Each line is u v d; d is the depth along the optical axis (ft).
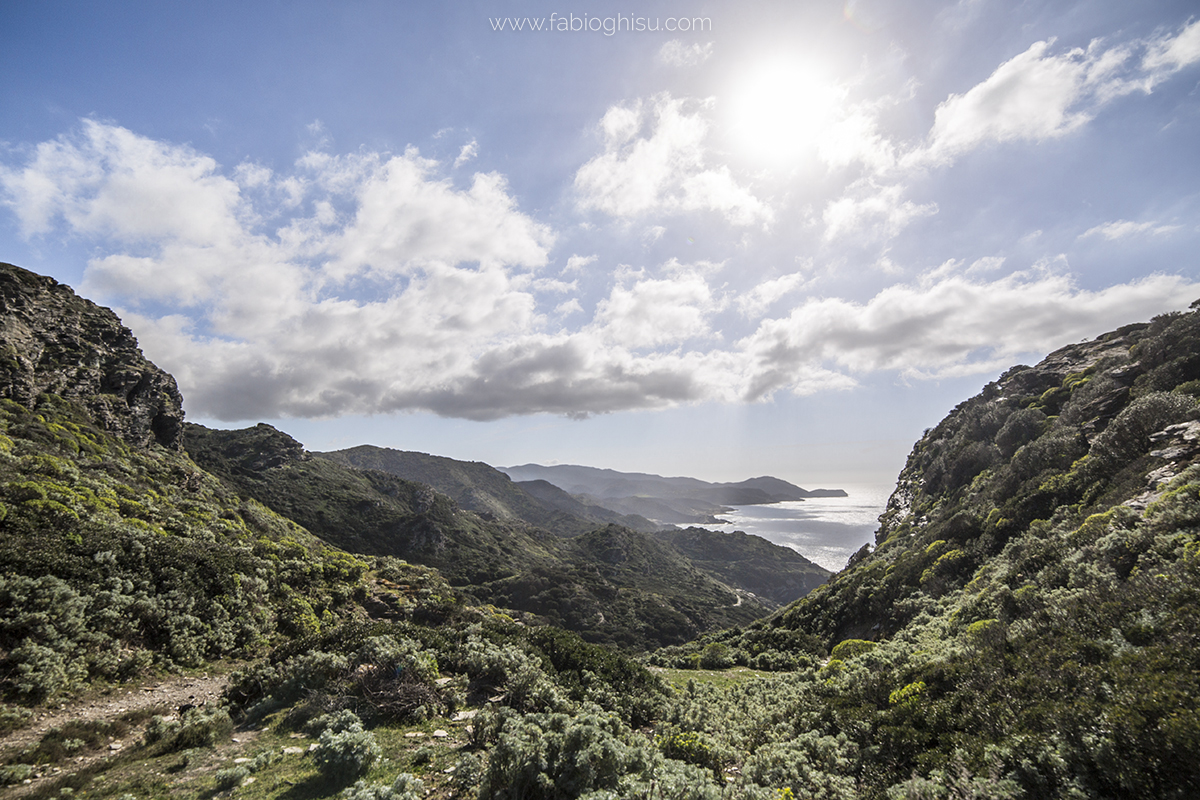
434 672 34.45
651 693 40.50
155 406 161.89
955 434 172.65
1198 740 15.38
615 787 19.84
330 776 20.72
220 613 48.19
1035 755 18.70
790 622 112.47
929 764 22.35
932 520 134.82
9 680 27.96
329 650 36.29
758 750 28.86
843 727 29.53
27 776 20.70
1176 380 89.20
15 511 44.27
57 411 116.98
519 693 31.35
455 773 21.17
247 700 31.45
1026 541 68.64
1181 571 27.91
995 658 28.76
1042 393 148.77
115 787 19.57
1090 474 76.18
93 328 161.38
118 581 40.63
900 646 57.26
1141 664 21.12
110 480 81.05
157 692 34.60
